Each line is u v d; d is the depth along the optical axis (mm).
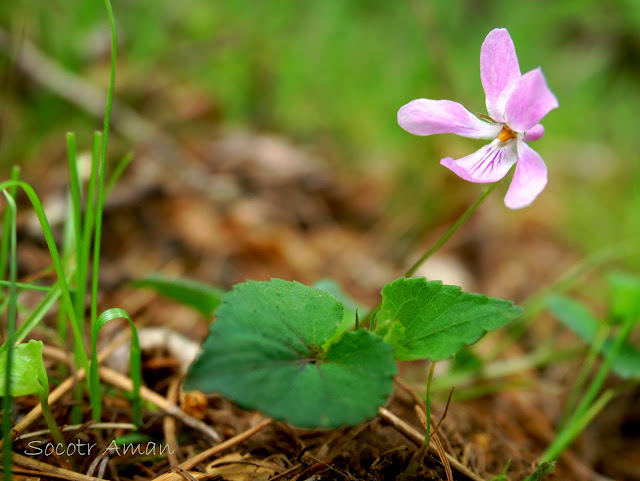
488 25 542
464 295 184
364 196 405
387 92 481
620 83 540
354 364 173
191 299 226
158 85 427
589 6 545
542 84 184
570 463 225
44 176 316
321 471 187
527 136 194
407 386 208
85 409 198
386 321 184
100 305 247
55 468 182
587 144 501
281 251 331
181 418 201
